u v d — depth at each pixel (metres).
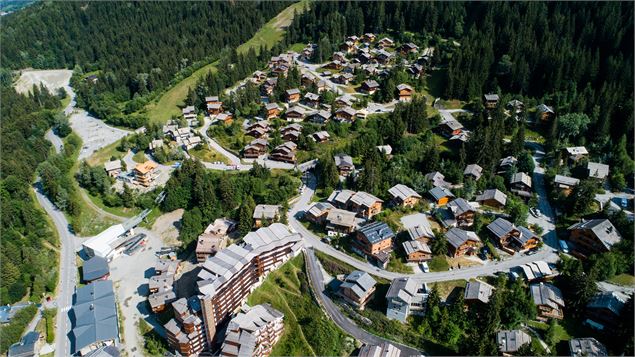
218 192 151.25
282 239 121.12
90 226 152.38
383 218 130.62
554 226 130.62
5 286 120.94
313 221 135.75
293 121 189.88
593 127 165.12
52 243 143.12
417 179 141.38
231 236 137.75
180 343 100.81
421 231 121.88
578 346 94.69
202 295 98.94
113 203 158.88
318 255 124.75
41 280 123.44
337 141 175.25
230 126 189.00
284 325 108.88
